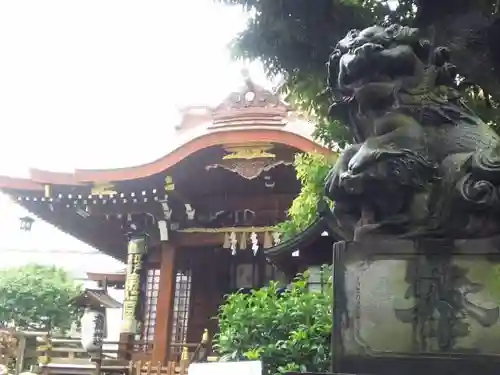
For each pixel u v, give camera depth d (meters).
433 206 3.01
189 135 15.18
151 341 16.12
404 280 3.02
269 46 6.10
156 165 15.04
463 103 3.39
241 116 14.66
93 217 16.61
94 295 13.42
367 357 3.00
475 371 2.82
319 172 8.40
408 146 3.07
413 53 3.21
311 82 6.36
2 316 22.56
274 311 6.93
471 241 2.95
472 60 4.61
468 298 2.91
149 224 16.73
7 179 15.45
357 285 3.10
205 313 17.12
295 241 8.52
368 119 3.24
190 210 16.33
